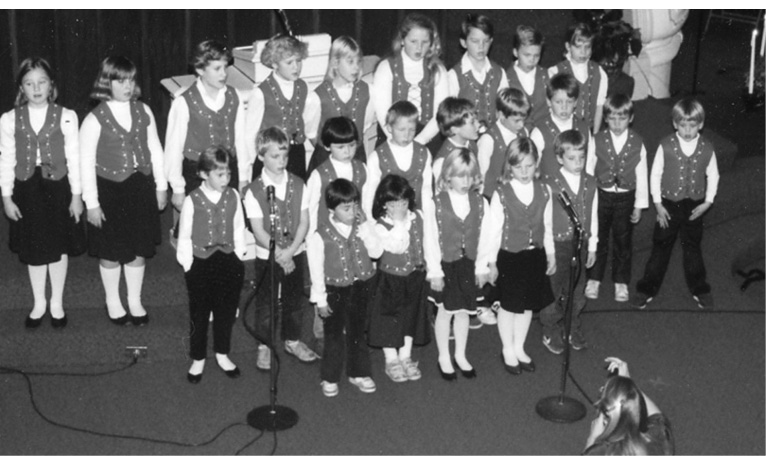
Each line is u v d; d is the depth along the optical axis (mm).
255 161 6484
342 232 5988
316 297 6012
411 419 6074
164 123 7766
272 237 5652
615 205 6957
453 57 8328
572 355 6680
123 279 6621
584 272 6602
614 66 7457
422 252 6164
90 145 6070
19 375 6344
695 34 9914
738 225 8000
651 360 6648
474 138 6406
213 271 6094
